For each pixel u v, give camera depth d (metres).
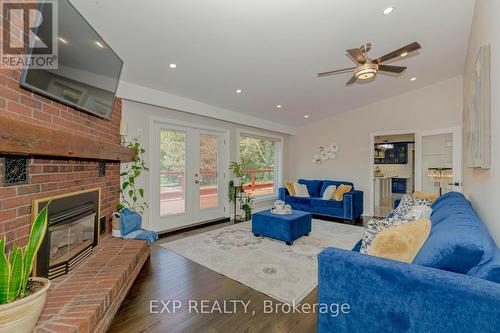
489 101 1.68
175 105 4.07
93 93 2.29
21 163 1.64
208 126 4.94
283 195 6.03
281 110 5.50
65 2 1.80
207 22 2.37
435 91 4.88
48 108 1.89
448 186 4.70
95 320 1.56
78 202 2.29
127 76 3.32
